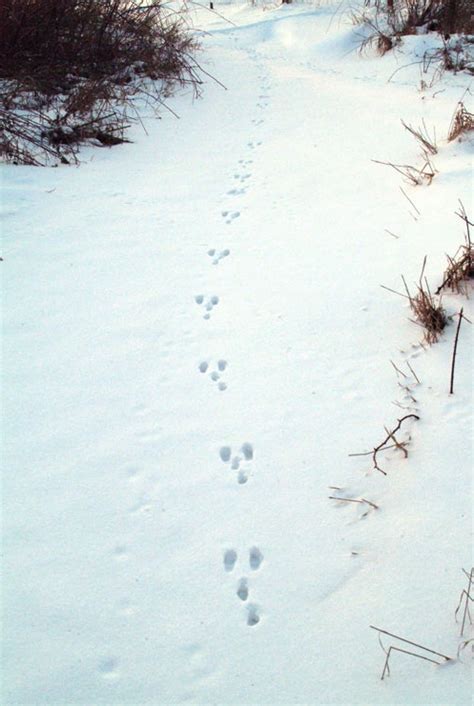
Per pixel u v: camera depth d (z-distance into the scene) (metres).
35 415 2.77
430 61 7.73
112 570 2.18
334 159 5.13
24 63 6.02
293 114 6.37
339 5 10.58
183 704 1.84
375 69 7.92
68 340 3.19
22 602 2.07
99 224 4.20
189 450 2.64
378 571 2.14
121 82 6.65
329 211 4.30
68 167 5.01
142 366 3.05
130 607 2.07
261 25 10.21
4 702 1.82
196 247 3.98
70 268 3.72
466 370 2.84
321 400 2.82
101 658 1.94
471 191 4.07
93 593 2.11
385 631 1.98
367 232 3.96
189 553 2.24
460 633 1.95
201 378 2.99
